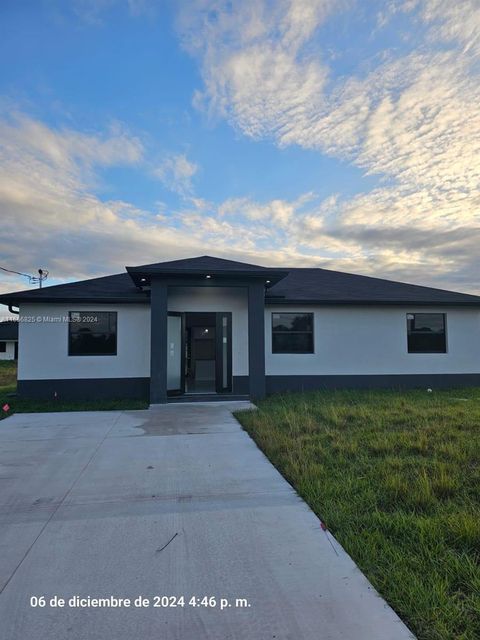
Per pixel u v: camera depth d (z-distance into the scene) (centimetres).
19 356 1149
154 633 209
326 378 1274
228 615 221
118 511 367
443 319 1353
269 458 531
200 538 313
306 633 207
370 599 235
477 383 1345
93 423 770
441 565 264
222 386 1193
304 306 1277
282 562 277
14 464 512
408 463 475
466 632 203
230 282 1066
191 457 539
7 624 216
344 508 358
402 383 1308
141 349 1195
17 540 313
